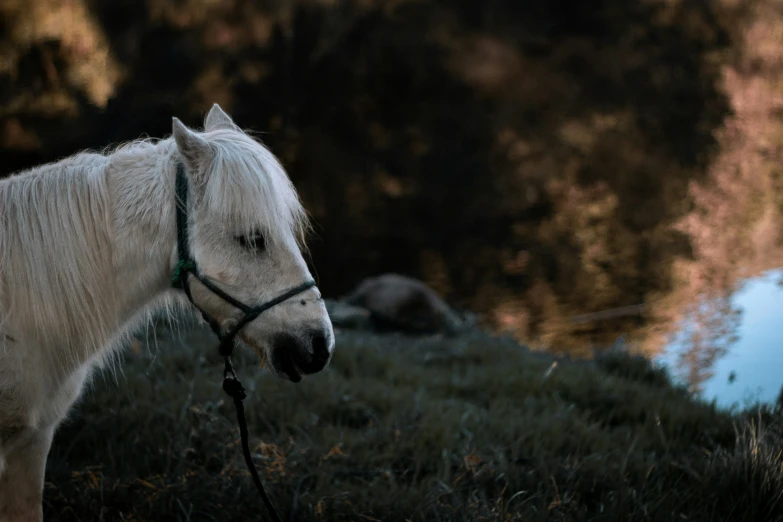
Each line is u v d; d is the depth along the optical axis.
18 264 3.17
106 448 4.60
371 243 14.45
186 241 3.25
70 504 4.07
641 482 4.49
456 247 14.36
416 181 19.36
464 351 7.61
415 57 25.98
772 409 5.44
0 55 13.40
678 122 24.80
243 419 3.54
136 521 3.96
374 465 4.71
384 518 4.09
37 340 3.19
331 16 22.56
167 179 3.29
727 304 10.78
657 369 7.21
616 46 30.69
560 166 20.83
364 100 23.78
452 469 4.73
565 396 6.20
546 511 4.06
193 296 3.32
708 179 19.31
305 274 3.32
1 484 3.35
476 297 11.55
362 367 6.62
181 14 18.14
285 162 18.97
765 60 29.67
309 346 3.26
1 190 3.29
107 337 3.37
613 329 9.97
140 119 15.52
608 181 19.36
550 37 30.98
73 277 3.23
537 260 13.46
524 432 5.16
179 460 4.51
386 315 8.85
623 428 5.50
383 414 5.54
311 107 22.00
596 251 13.92
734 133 23.55
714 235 14.86
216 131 3.38
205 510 4.10
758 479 4.25
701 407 5.95
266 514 4.09
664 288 11.71
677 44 30.73
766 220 15.92
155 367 5.84
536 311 10.82
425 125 23.91
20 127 13.41
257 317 3.27
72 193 3.28
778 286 11.57
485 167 20.72
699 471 4.58
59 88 13.69
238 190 3.17
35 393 3.19
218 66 18.55
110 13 16.20
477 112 25.09
